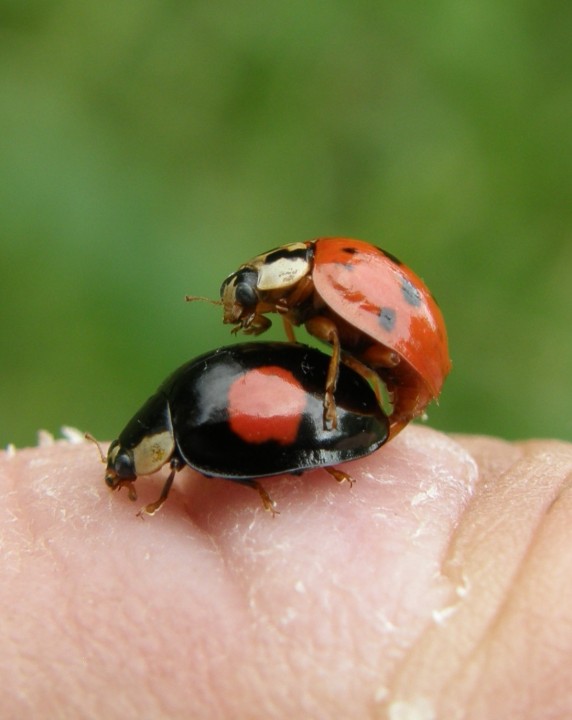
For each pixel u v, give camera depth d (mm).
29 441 58
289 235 68
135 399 58
